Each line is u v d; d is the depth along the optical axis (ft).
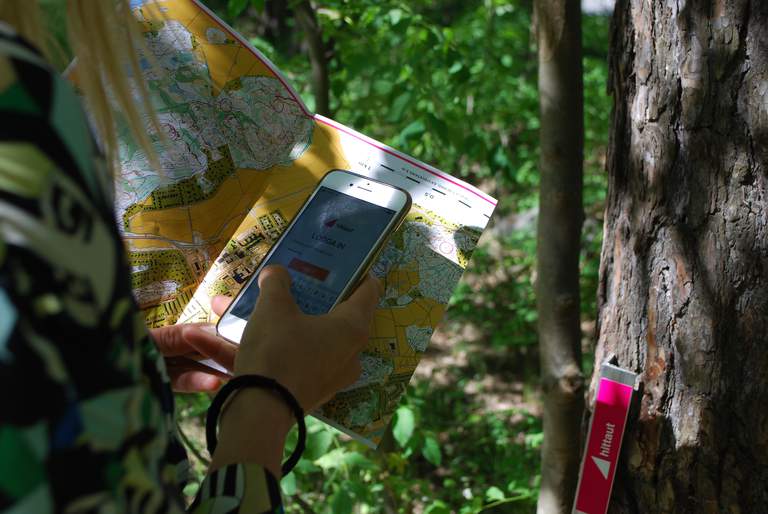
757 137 3.97
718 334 4.17
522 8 17.94
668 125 4.23
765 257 4.04
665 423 4.38
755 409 4.13
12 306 1.24
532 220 18.69
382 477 9.55
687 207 4.21
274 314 2.51
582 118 5.80
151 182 3.82
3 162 1.31
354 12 9.98
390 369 3.46
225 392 2.28
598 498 4.48
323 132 4.02
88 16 2.11
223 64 3.99
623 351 4.59
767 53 3.90
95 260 1.40
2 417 1.21
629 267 4.54
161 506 1.54
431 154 12.30
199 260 3.84
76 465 1.30
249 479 2.07
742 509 4.24
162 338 3.43
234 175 3.93
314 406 2.60
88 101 2.23
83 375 1.34
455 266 3.67
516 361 17.03
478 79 14.88
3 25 1.48
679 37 4.14
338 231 3.62
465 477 13.03
